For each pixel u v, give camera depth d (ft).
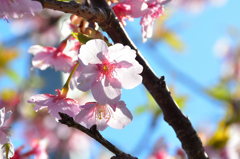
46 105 1.23
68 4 1.14
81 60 1.15
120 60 1.16
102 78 1.16
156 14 1.40
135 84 1.15
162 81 1.20
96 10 1.16
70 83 1.34
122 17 1.29
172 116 1.21
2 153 1.15
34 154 1.58
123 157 1.05
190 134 1.21
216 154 1.64
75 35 1.17
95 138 1.05
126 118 1.19
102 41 1.14
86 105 1.19
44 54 1.43
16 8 1.14
